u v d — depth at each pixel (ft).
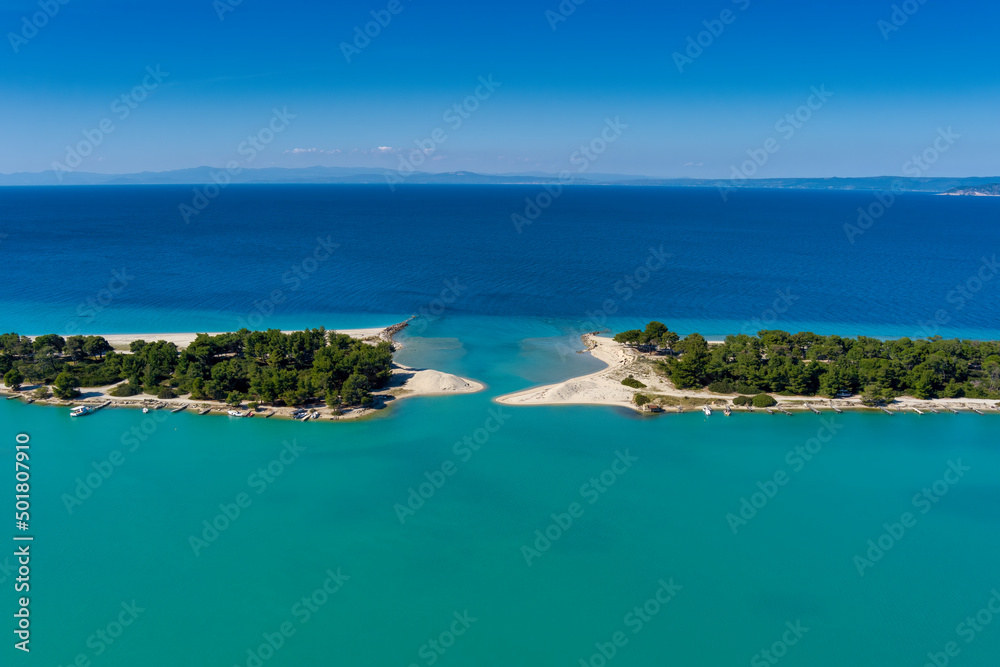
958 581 202.39
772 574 204.44
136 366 350.02
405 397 344.90
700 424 316.60
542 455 281.54
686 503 244.83
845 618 186.19
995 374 352.08
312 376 335.88
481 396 351.87
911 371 359.46
